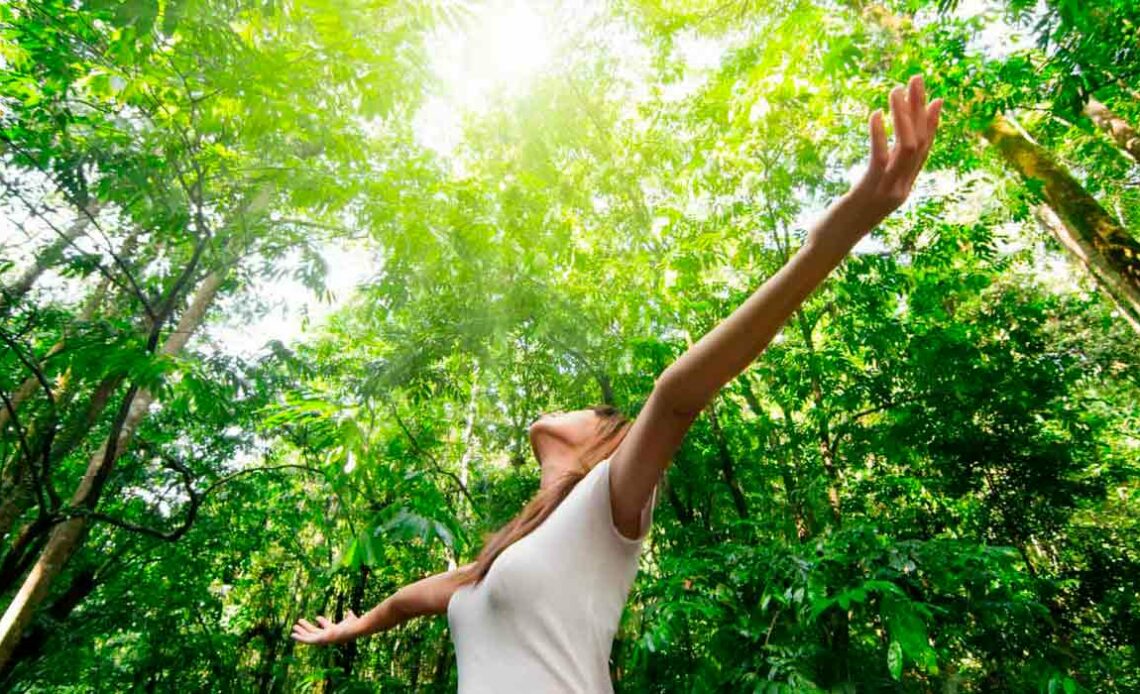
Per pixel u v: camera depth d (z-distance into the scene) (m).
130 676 7.91
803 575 2.49
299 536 9.36
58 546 4.79
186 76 2.39
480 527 4.91
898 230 5.27
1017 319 5.52
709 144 4.68
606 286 5.06
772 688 2.58
